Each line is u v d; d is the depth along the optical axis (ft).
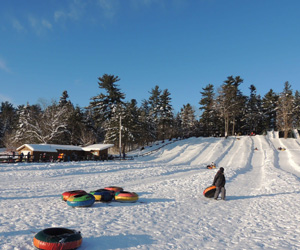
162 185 62.85
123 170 96.02
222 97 262.47
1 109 323.57
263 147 190.29
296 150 175.63
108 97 242.78
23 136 194.90
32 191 49.65
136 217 31.71
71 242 19.81
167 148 209.15
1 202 38.24
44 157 123.34
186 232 26.03
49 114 189.88
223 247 21.81
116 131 207.62
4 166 85.56
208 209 37.81
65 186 57.77
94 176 76.48
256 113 301.63
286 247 21.93
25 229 25.07
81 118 215.10
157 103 315.58
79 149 163.73
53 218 29.76
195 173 96.37
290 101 247.91
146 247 21.20
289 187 59.72
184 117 330.13
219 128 307.78
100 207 37.24
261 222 30.73
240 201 44.75
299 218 32.58
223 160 159.12
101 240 22.56
